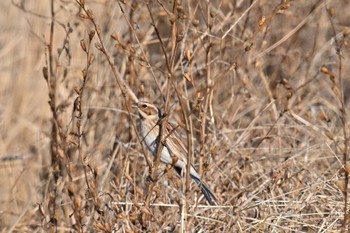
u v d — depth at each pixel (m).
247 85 14.47
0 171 14.45
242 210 11.40
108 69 14.29
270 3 15.59
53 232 11.72
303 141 13.58
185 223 11.07
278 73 15.81
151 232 10.98
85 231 11.88
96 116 14.02
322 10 16.39
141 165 13.02
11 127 15.48
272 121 14.20
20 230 13.05
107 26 14.57
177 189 11.23
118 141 13.30
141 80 13.91
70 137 12.46
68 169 11.52
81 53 14.47
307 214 11.23
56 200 12.92
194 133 12.95
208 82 12.72
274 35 16.11
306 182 12.24
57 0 15.00
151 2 14.45
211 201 11.49
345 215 10.13
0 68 16.12
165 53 10.63
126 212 11.21
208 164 11.70
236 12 14.73
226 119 13.77
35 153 14.69
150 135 11.86
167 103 10.63
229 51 14.56
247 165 12.64
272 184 11.91
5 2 16.58
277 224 11.12
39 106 15.84
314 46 15.89
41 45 16.06
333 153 12.06
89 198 11.86
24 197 14.14
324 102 14.75
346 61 16.09
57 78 13.70
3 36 16.42
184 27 12.44
